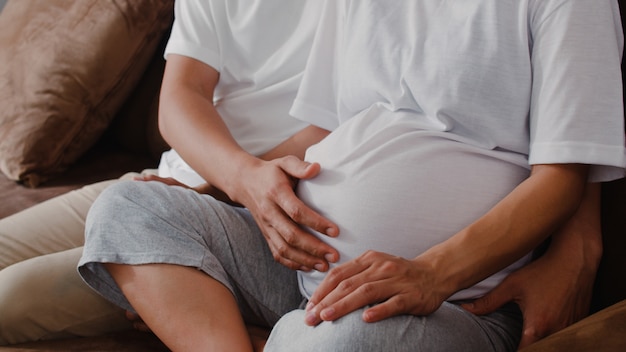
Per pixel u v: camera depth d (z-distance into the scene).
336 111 1.28
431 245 1.03
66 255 1.25
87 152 2.01
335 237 1.05
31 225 1.46
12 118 1.89
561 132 0.97
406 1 1.13
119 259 1.04
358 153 1.08
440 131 1.06
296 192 1.13
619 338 0.79
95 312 1.21
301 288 1.13
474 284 0.97
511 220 0.97
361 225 1.04
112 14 1.86
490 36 1.03
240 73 1.44
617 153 0.97
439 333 0.88
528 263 1.13
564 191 0.99
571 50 0.98
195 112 1.34
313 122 1.28
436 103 1.06
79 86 1.86
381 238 1.03
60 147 1.86
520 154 1.07
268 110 1.40
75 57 1.87
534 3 1.01
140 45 1.88
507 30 1.03
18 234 1.44
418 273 0.91
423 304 0.89
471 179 1.04
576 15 0.98
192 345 0.99
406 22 1.13
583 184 1.01
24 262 1.24
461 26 1.06
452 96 1.05
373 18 1.15
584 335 0.82
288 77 1.39
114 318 1.23
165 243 1.04
